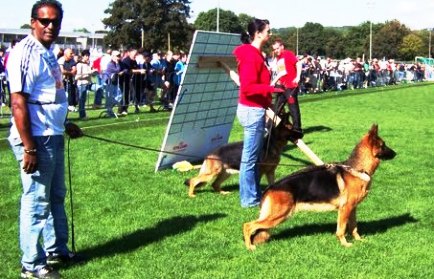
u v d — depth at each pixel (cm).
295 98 1102
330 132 1394
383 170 930
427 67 5178
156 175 882
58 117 457
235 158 756
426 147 1172
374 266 515
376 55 9388
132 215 670
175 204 722
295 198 550
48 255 510
